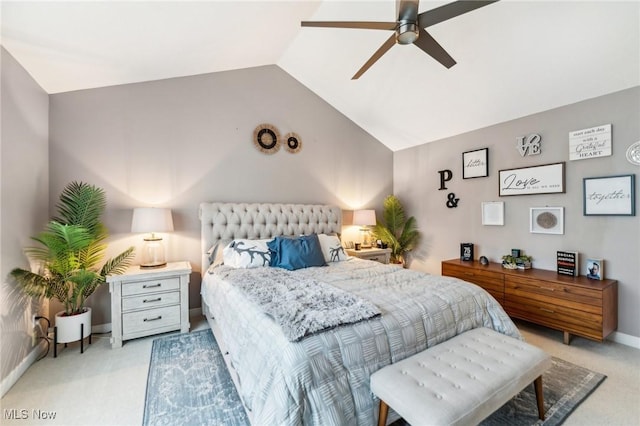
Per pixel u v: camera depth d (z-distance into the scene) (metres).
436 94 3.39
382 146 4.79
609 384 1.94
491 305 2.10
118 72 2.69
